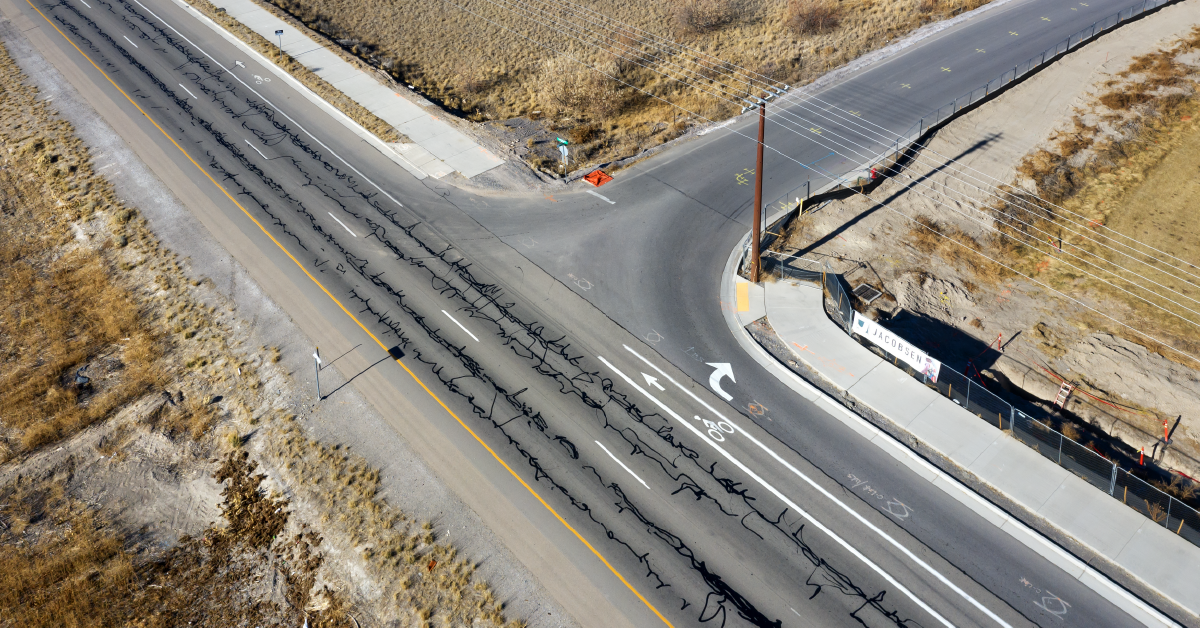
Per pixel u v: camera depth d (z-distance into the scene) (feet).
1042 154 115.65
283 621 61.16
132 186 108.99
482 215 103.91
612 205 105.40
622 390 79.71
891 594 62.13
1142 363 82.48
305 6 165.58
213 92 129.49
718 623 60.49
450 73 144.66
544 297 90.99
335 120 123.75
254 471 72.43
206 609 62.13
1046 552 64.49
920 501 68.74
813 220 102.83
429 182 110.01
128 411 78.79
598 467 72.13
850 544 65.67
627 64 143.95
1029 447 72.49
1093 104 128.06
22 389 81.30
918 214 104.37
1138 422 76.13
